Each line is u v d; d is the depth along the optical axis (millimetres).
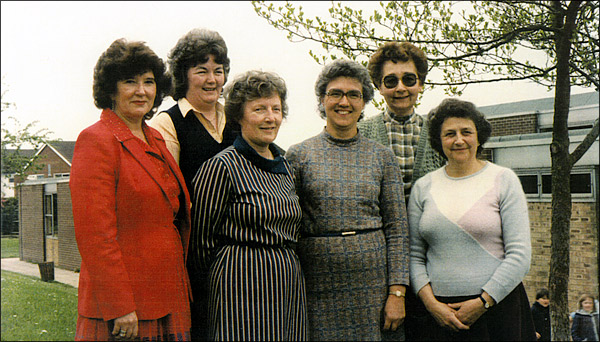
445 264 1814
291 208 1687
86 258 1430
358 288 1783
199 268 1696
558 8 2297
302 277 1759
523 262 1705
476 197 1814
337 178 1814
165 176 1624
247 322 1574
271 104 1688
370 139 2029
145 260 1527
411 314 1977
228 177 1611
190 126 1894
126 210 1510
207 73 1892
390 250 1857
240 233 1608
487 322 1785
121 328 1458
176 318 1601
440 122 1906
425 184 1964
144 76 1621
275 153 1814
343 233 1784
